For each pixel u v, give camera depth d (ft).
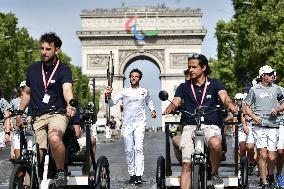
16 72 311.27
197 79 45.75
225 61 325.42
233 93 319.68
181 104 47.06
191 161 42.04
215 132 44.09
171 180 47.19
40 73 44.11
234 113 45.80
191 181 41.32
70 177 46.98
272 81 63.72
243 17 245.45
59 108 43.93
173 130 51.29
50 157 43.06
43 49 43.75
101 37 492.54
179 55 495.41
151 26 495.82
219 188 43.60
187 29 493.36
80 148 48.55
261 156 63.52
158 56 495.41
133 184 68.90
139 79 72.28
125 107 71.41
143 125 71.15
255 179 73.61
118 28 494.59
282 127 64.23
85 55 489.26
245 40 238.27
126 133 71.05
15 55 308.40
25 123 43.37
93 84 142.61
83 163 47.62
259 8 222.69
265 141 63.41
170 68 494.59
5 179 75.10
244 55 231.71
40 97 43.91
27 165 39.93
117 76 493.77
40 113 42.73
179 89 46.34
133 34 494.59
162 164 47.85
